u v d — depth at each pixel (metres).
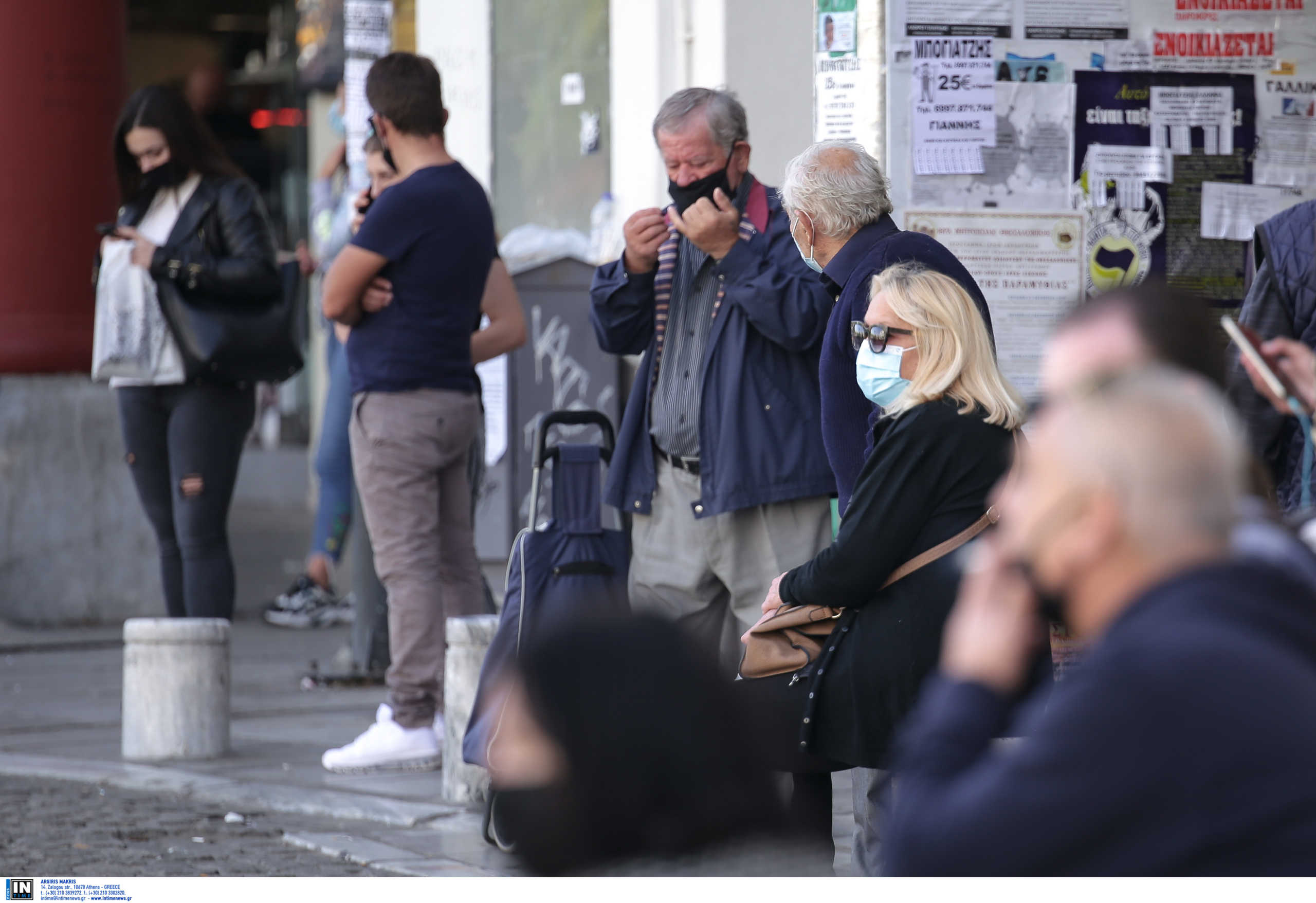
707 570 16.03
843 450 14.04
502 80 30.72
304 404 67.00
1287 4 17.05
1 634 33.22
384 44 28.94
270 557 46.88
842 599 12.58
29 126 34.53
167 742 21.58
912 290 12.68
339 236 29.62
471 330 20.17
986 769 6.30
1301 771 5.62
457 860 16.33
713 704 5.54
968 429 12.33
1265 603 5.98
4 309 34.81
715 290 16.08
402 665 20.41
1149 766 5.73
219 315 23.00
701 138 15.65
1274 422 12.28
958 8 16.66
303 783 19.89
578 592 16.16
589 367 27.53
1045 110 16.81
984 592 6.95
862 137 16.72
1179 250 17.05
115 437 35.03
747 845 5.49
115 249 22.95
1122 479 6.15
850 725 12.60
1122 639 5.96
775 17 24.53
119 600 34.97
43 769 21.08
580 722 5.48
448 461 20.02
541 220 29.91
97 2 34.97
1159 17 16.94
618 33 27.36
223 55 89.00
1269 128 17.11
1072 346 8.80
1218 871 5.65
